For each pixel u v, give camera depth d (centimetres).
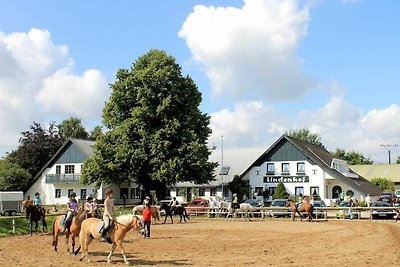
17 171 7569
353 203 5141
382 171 10650
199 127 5841
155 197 5966
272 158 7094
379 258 1980
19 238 3102
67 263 1942
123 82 5694
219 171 7612
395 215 4444
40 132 8625
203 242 2691
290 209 4831
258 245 2514
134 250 2355
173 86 5550
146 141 5428
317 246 2425
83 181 5597
